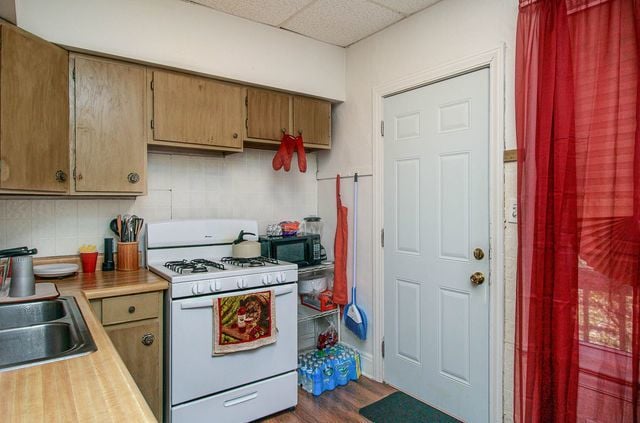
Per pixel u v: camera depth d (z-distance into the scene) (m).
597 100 1.51
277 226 2.77
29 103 1.63
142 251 2.33
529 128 1.70
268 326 2.13
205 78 2.27
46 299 1.48
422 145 2.34
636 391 1.41
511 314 1.89
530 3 1.71
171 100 2.14
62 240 2.12
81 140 1.89
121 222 2.21
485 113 2.01
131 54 2.02
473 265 2.07
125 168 2.01
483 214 2.03
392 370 2.55
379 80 2.59
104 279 1.95
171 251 2.32
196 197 2.56
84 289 1.73
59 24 1.83
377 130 2.60
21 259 1.49
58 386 0.79
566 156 1.58
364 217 2.71
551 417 1.63
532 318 1.68
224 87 2.32
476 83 2.05
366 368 2.70
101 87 1.94
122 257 2.17
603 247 1.50
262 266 2.19
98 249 2.23
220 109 2.30
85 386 0.79
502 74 1.90
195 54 2.22
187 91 2.19
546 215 1.64
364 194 2.71
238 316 2.02
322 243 3.06
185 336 1.90
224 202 2.67
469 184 2.09
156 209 2.41
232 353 2.03
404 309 2.46
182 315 1.89
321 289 2.88
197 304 1.91
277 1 2.20
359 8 2.28
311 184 3.11
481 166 2.03
